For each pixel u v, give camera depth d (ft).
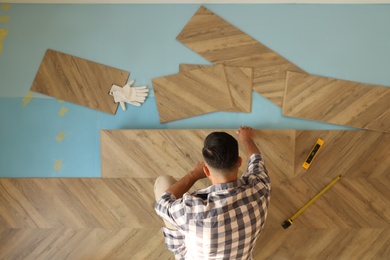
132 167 5.86
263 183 3.94
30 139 6.04
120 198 5.89
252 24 6.03
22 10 6.13
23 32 6.10
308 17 6.02
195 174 4.31
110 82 6.02
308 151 5.83
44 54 6.08
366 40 5.99
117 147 5.84
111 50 6.07
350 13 6.01
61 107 6.06
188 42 6.03
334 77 5.95
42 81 6.05
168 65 6.05
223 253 3.69
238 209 3.60
